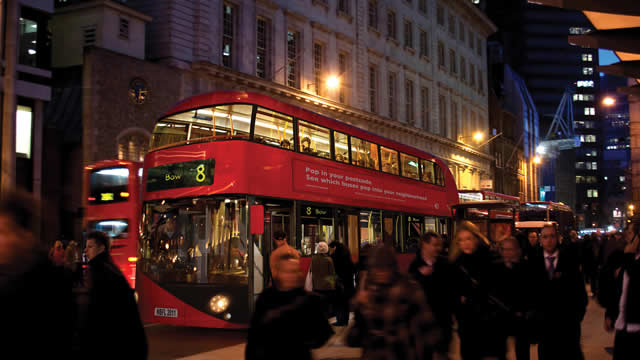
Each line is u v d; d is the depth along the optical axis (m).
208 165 12.09
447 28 57.38
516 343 7.24
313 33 37.12
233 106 12.38
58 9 26.42
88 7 26.05
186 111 12.77
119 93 25.12
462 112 60.34
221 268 11.80
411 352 4.91
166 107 27.25
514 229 26.38
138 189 19.38
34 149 24.20
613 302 7.38
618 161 157.88
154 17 28.27
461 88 60.16
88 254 5.36
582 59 153.62
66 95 25.36
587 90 155.50
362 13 42.34
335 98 39.12
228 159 11.96
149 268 12.38
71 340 3.90
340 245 13.46
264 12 33.00
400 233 18.12
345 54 40.72
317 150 14.30
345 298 13.38
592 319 14.16
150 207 12.65
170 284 12.10
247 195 11.77
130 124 25.55
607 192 158.62
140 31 27.17
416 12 51.00
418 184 19.95
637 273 6.30
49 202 24.31
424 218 20.03
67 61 26.31
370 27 43.25
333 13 39.28
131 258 18.80
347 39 40.19
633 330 6.27
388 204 17.52
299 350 4.60
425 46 52.88
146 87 26.28
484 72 67.62
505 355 6.38
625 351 6.33
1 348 3.47
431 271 6.73
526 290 6.73
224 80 30.02
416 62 50.44
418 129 48.75
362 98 41.78
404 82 48.19
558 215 31.66
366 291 5.05
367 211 16.30
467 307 6.40
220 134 12.34
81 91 25.23
